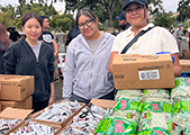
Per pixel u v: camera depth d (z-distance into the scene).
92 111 1.52
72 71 2.01
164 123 0.88
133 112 1.00
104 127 0.94
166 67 1.02
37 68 2.19
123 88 1.16
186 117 0.88
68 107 1.65
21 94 2.01
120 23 3.37
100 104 1.63
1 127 1.45
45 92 2.31
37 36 2.13
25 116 1.62
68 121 1.49
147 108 1.00
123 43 1.51
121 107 1.05
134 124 0.91
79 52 1.91
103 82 1.90
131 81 1.12
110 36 1.99
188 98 0.97
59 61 5.48
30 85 2.17
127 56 1.16
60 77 5.72
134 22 1.42
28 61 2.14
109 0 32.41
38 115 1.65
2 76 2.17
